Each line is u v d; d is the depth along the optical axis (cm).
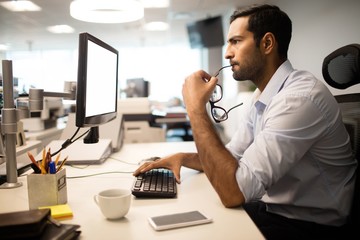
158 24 594
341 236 100
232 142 138
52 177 84
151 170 116
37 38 698
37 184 84
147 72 875
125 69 875
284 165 91
